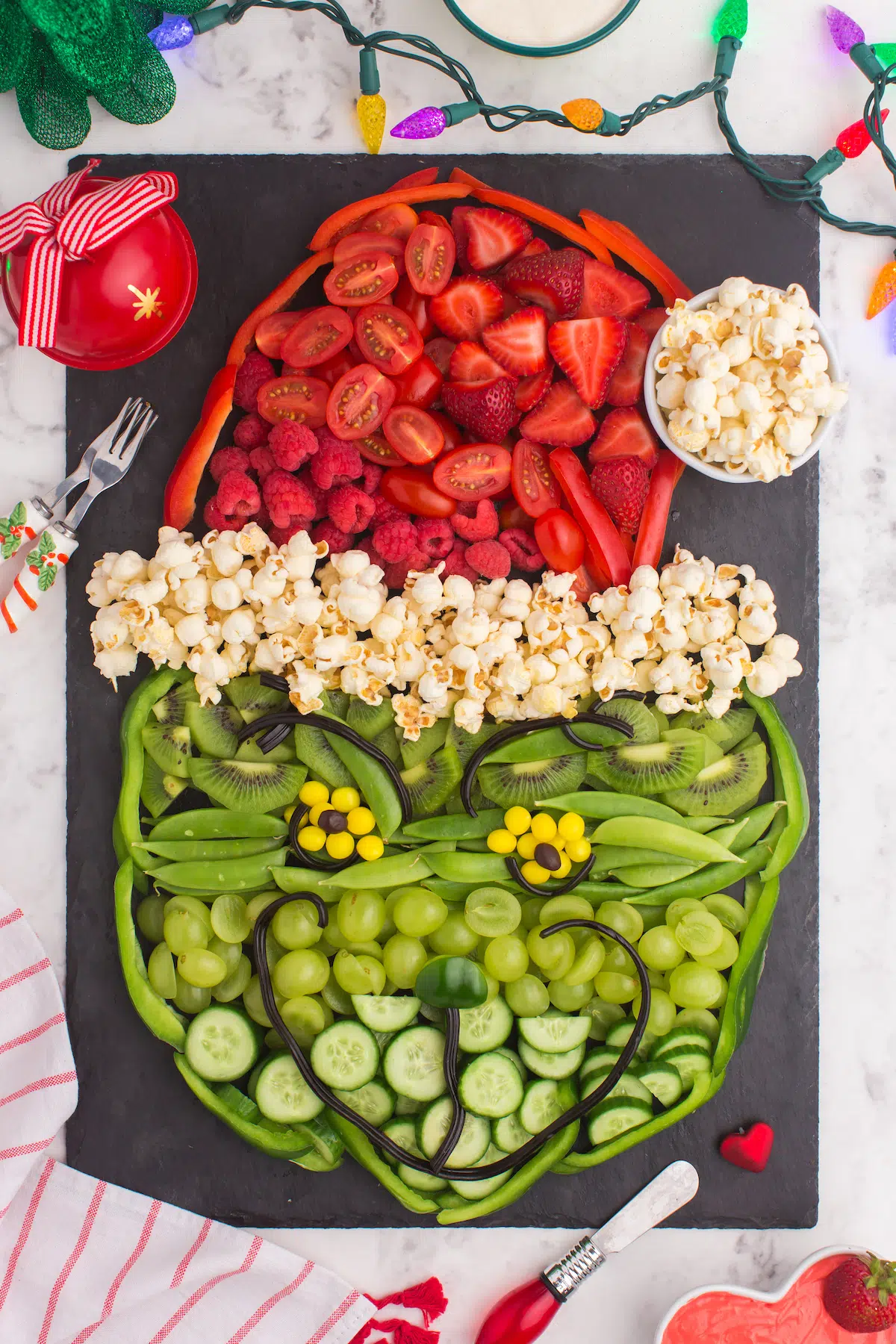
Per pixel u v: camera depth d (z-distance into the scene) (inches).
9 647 32.0
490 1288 31.9
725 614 31.1
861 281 32.4
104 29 29.7
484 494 30.9
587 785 31.7
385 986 31.3
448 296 30.9
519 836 31.1
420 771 31.2
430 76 31.9
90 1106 31.8
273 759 31.2
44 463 32.0
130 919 31.2
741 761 31.7
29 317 29.2
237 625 30.3
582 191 31.8
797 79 32.2
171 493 31.2
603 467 31.0
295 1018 30.9
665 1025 31.4
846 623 32.6
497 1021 31.1
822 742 32.5
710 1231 32.2
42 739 32.0
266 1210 31.8
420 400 30.8
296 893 30.8
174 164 31.7
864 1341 31.4
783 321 29.9
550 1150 31.2
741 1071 32.1
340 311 30.8
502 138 31.8
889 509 32.6
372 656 30.5
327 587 31.1
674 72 32.1
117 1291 31.5
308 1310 31.6
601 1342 31.9
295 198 31.7
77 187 29.9
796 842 31.7
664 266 31.6
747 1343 31.3
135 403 31.6
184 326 31.7
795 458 30.8
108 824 31.8
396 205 31.0
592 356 30.9
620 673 30.8
